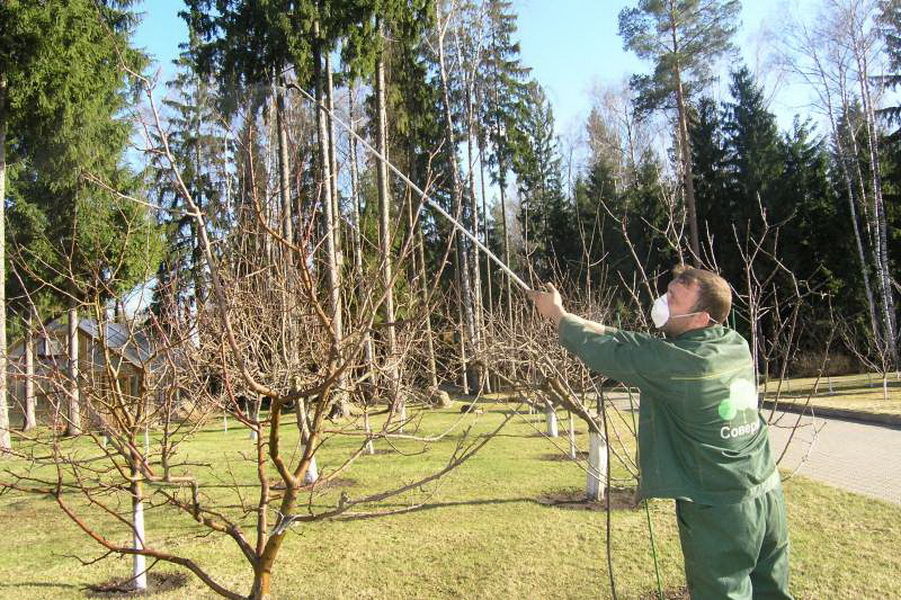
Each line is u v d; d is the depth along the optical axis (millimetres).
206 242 2594
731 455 2596
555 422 12492
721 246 29984
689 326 2814
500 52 32062
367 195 20344
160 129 2627
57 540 6488
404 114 22391
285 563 5574
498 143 32438
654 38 25609
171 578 5355
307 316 4660
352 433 3467
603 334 2768
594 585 4863
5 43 12984
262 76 14203
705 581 2605
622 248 31672
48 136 14695
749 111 31125
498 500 7445
